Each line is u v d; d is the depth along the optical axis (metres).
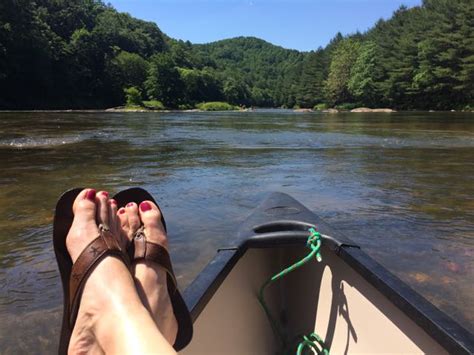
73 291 1.37
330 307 1.84
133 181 6.05
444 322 1.30
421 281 2.98
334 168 7.29
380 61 59.62
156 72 74.69
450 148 10.34
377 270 1.59
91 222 1.56
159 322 1.45
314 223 2.12
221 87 105.00
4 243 3.65
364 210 4.64
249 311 1.89
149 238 1.63
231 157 8.63
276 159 8.38
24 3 50.25
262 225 2.13
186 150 9.81
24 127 16.44
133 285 1.37
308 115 38.84
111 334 1.16
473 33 42.28
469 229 4.02
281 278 2.02
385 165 7.67
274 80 164.25
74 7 74.25
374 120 25.89
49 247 3.57
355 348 1.69
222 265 1.73
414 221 4.26
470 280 2.99
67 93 56.09
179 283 2.90
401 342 1.47
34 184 5.87
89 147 10.24
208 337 1.67
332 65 73.88
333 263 1.86
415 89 50.03
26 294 2.78
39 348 2.23
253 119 28.69
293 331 1.96
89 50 63.41
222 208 4.66
